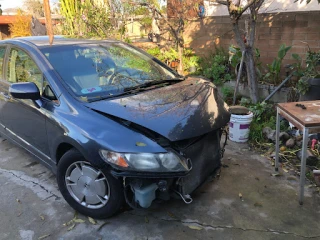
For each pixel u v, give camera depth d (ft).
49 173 11.22
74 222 8.58
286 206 9.04
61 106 8.86
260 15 19.40
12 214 8.98
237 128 13.16
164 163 7.36
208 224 8.37
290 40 18.44
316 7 17.13
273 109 15.49
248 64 16.01
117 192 7.97
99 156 7.56
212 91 10.21
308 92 14.42
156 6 23.18
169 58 23.49
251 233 8.01
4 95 11.42
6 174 11.23
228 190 9.89
